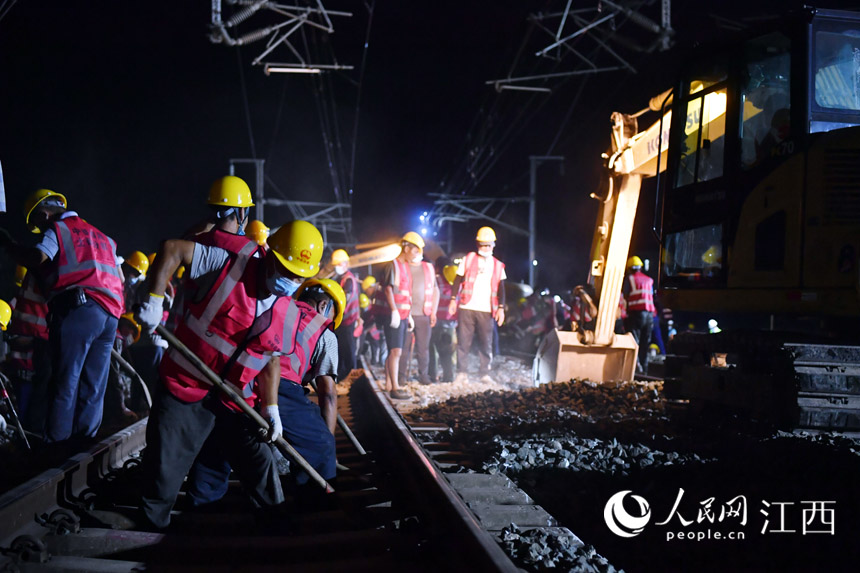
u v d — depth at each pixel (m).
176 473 3.83
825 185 6.08
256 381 3.99
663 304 8.03
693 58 7.62
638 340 13.56
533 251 31.75
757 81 6.89
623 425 7.02
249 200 4.42
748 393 6.84
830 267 6.04
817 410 6.14
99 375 5.61
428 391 11.12
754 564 3.92
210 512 4.32
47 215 5.52
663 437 6.45
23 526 3.72
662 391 8.89
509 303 27.05
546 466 5.55
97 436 6.39
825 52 6.32
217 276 3.69
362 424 8.15
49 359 6.56
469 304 12.32
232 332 3.70
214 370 3.72
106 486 4.66
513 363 17.30
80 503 4.18
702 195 7.39
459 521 3.55
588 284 11.09
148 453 3.81
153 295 3.57
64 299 5.32
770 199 6.52
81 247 5.40
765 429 6.41
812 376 6.18
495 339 15.45
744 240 6.79
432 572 3.41
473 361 17.16
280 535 3.98
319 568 3.42
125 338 8.12
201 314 3.69
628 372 10.82
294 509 4.41
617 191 10.49
